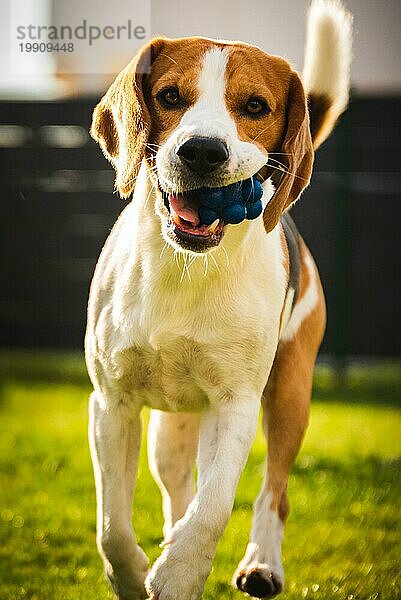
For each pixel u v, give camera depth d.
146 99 4.67
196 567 4.43
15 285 12.59
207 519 4.48
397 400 11.02
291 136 4.71
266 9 13.20
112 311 4.87
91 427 4.96
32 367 12.25
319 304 5.65
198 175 4.32
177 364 4.83
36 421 9.74
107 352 4.86
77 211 12.42
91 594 5.62
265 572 5.17
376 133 12.15
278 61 4.73
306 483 7.83
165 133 4.59
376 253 12.27
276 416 5.35
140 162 4.60
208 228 4.41
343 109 5.70
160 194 4.59
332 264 12.09
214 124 4.38
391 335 12.35
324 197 12.10
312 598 5.65
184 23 12.95
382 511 7.20
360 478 8.00
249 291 4.80
